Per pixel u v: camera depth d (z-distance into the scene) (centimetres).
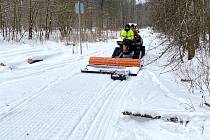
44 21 2481
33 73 1040
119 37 3281
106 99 748
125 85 902
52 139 512
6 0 2025
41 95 775
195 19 564
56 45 1884
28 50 1477
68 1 2480
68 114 635
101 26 3656
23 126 567
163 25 645
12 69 1083
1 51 1400
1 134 530
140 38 1446
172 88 842
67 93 799
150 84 902
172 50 641
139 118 586
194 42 623
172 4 601
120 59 1146
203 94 727
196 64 967
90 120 601
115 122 589
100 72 1080
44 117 616
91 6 3469
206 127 523
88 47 1914
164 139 504
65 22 2422
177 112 568
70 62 1310
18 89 824
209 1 562
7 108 664
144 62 1309
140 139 509
